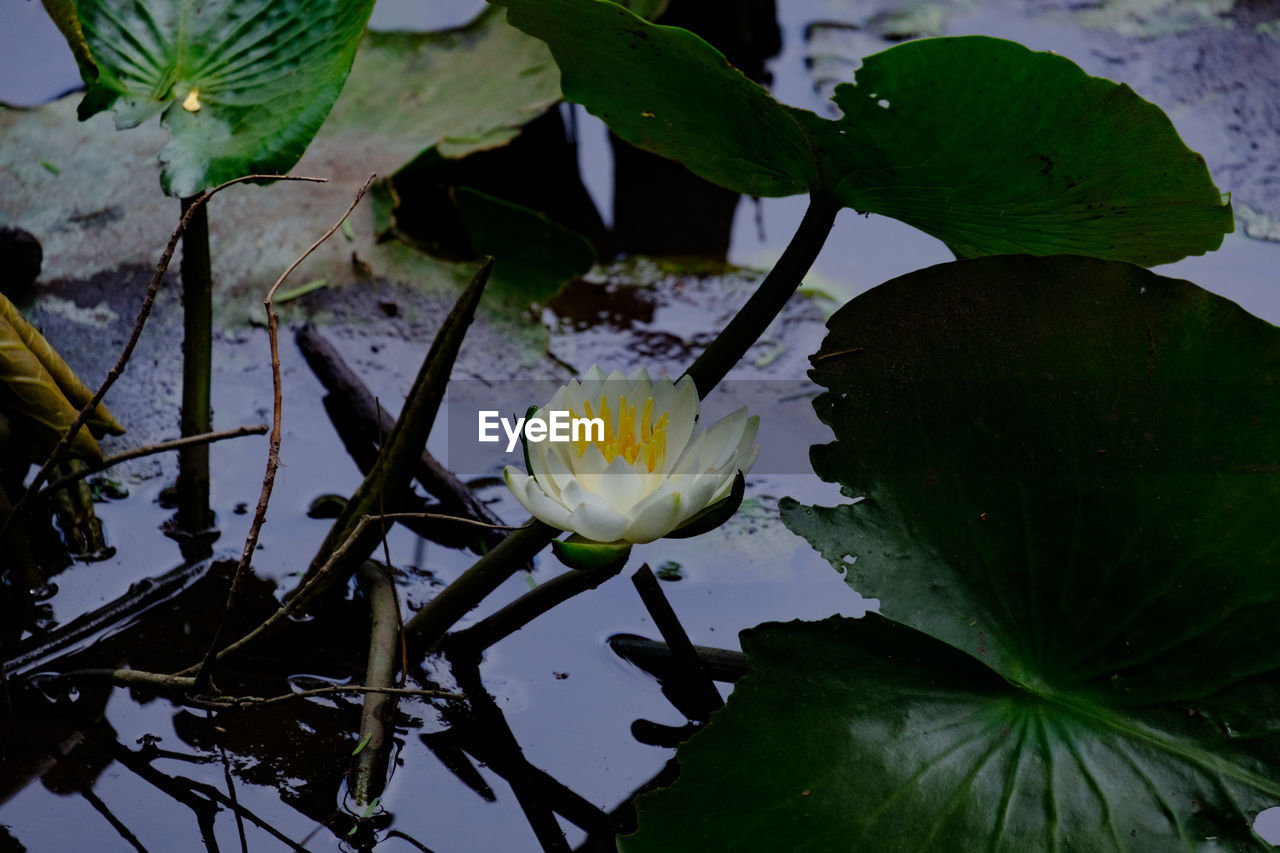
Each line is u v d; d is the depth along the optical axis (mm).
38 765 1562
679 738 1608
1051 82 1480
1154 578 1542
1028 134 1509
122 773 1561
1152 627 1537
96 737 1579
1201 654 1528
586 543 1515
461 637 1643
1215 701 1520
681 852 1492
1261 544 1535
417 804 1559
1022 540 1559
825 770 1511
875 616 1545
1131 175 1528
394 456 1602
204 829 1535
